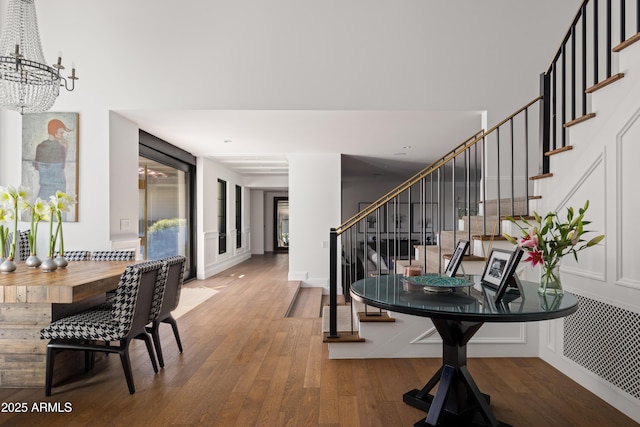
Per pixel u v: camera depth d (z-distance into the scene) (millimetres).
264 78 4387
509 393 2576
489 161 4438
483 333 3244
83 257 4035
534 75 4441
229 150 6844
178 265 3271
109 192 4355
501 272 2166
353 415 2309
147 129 5250
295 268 7164
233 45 4391
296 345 3584
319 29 4414
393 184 11445
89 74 4348
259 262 10562
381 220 11375
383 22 4430
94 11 4379
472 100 4414
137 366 3078
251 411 2350
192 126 5078
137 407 2398
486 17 4441
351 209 11484
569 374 2816
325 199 7105
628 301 2240
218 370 2986
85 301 3121
